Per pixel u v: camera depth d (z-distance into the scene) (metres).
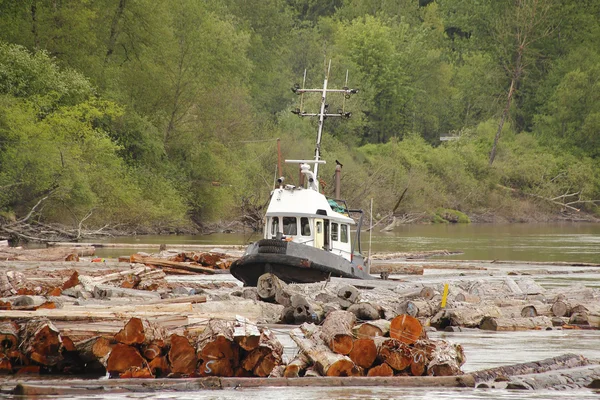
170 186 189.38
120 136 187.62
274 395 31.67
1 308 42.78
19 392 31.89
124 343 34.19
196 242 148.38
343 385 33.78
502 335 49.16
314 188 77.00
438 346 36.06
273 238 73.00
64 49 178.12
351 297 51.56
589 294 62.25
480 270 101.50
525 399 31.70
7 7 164.50
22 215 145.12
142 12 194.25
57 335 35.22
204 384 33.12
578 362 38.75
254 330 34.56
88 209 158.12
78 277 58.22
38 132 141.12
